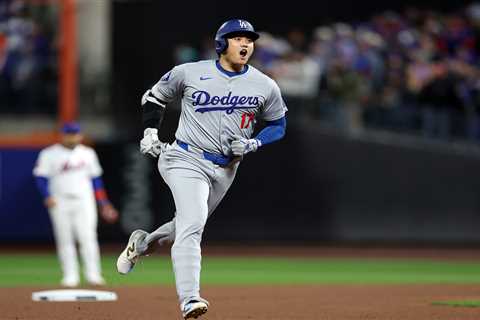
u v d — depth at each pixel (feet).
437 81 257.34
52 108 253.24
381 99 261.44
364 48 266.98
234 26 81.10
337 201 248.93
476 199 249.96
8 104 252.62
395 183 249.34
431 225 249.96
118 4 252.42
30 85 252.62
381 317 98.12
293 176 248.11
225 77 82.02
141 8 253.03
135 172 240.94
